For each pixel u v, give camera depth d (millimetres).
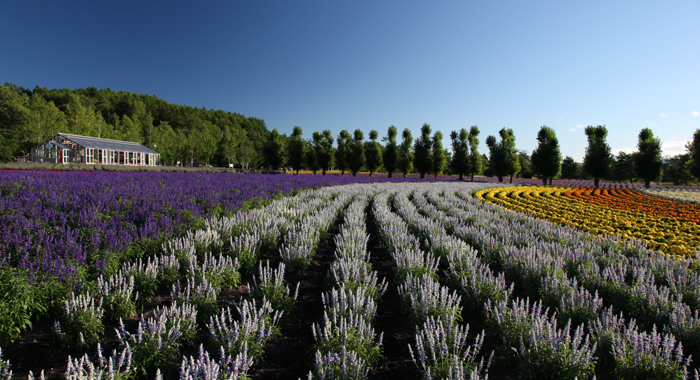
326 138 58562
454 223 11227
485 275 5883
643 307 5082
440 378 3371
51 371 3531
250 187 17375
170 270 5719
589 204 21391
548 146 48281
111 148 40344
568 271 7086
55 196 9383
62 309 4270
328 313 4797
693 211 18141
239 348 3686
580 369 3508
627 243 9500
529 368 3742
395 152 58562
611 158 43719
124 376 3193
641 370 3623
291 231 9023
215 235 7316
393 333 4957
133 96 120938
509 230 10445
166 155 65688
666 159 70625
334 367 3359
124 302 4496
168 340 3703
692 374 3973
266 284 5289
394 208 17312
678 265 6727
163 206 9516
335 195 19453
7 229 5746
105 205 9070
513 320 4301
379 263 8266
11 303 3893
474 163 58062
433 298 4875
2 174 14250
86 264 5285
